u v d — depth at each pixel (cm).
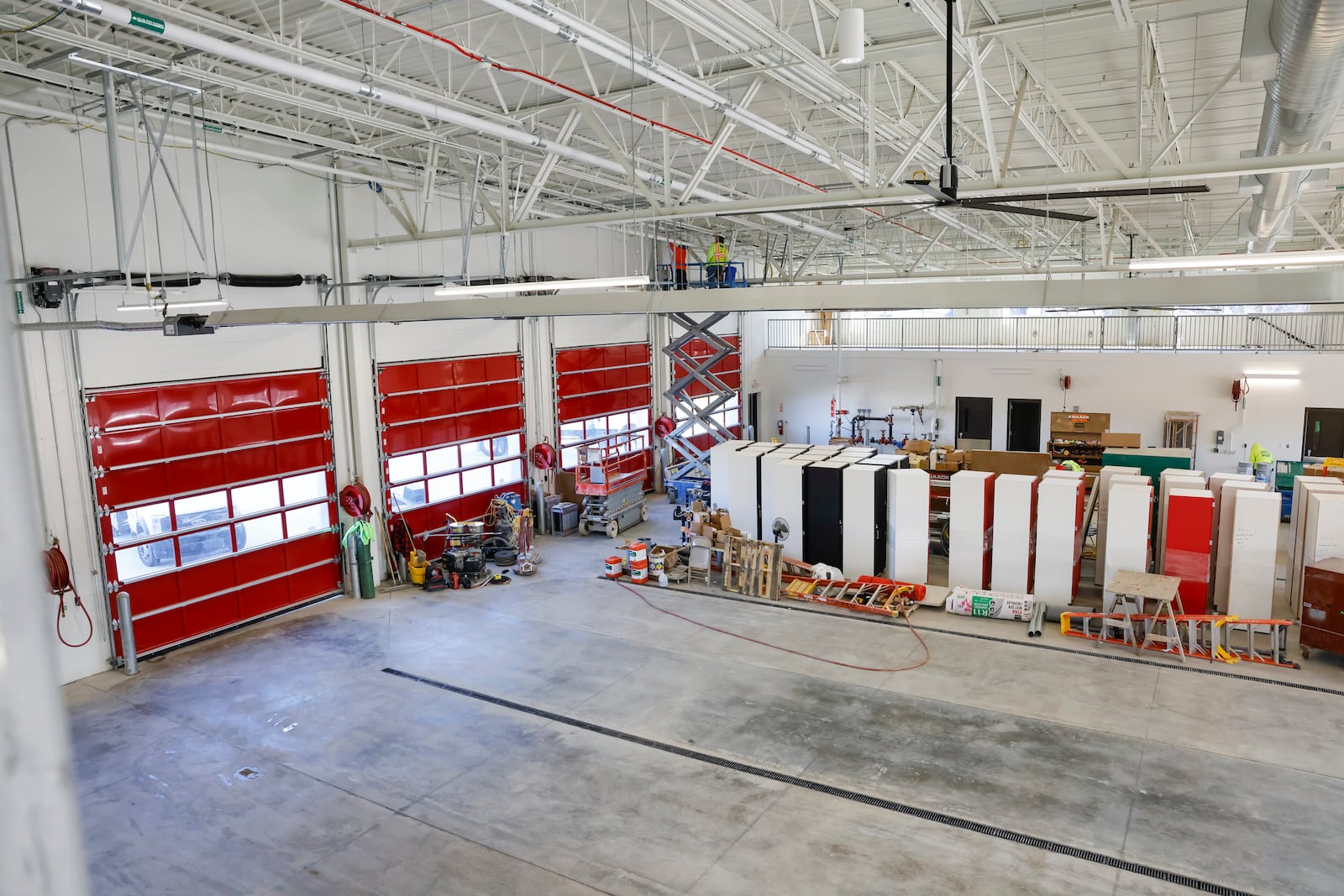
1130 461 1530
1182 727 898
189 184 1173
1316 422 1927
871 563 1369
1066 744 869
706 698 991
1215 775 805
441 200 1566
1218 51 945
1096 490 1451
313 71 736
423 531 1565
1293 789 780
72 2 567
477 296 1218
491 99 1134
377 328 1452
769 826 745
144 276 1119
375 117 1155
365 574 1388
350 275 1390
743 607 1295
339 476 1412
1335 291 620
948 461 1711
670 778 827
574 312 934
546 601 1345
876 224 2092
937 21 762
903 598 1261
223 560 1251
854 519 1370
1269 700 955
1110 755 845
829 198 957
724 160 1529
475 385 1655
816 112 1188
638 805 782
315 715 979
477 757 875
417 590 1422
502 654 1138
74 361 1070
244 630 1263
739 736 902
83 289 1052
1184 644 1113
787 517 1423
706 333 1844
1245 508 1127
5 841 56
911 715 939
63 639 1071
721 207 1014
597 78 1057
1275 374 1941
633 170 1050
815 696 989
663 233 2114
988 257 2806
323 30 879
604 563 1550
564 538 1733
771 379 2628
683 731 916
